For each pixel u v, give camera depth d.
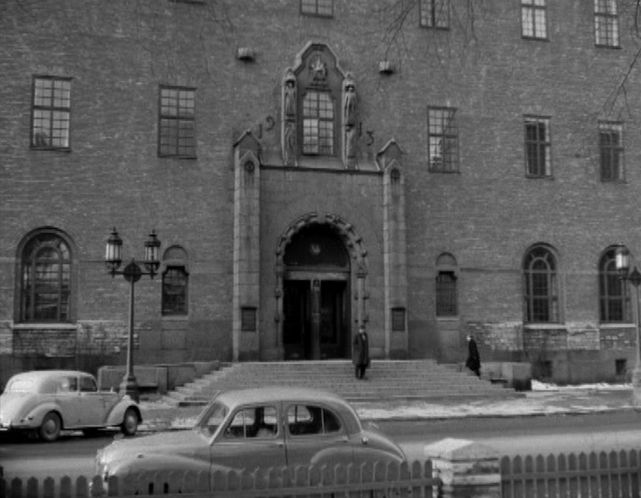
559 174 36.78
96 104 31.28
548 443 18.78
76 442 19.64
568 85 37.22
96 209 30.94
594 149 37.16
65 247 30.73
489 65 36.19
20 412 19.16
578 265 36.69
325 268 33.50
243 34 33.09
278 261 32.16
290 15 33.78
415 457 16.14
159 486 8.72
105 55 31.52
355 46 34.44
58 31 31.08
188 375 29.62
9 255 29.89
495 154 35.94
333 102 33.88
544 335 35.91
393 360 32.25
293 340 33.25
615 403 27.72
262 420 10.73
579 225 36.88
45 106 30.84
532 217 36.19
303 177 32.69
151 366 29.30
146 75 31.89
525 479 9.41
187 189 31.95
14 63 30.52
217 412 10.97
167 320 31.20
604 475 9.78
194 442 10.52
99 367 30.28
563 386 35.28
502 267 35.50
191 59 32.34
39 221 30.33
